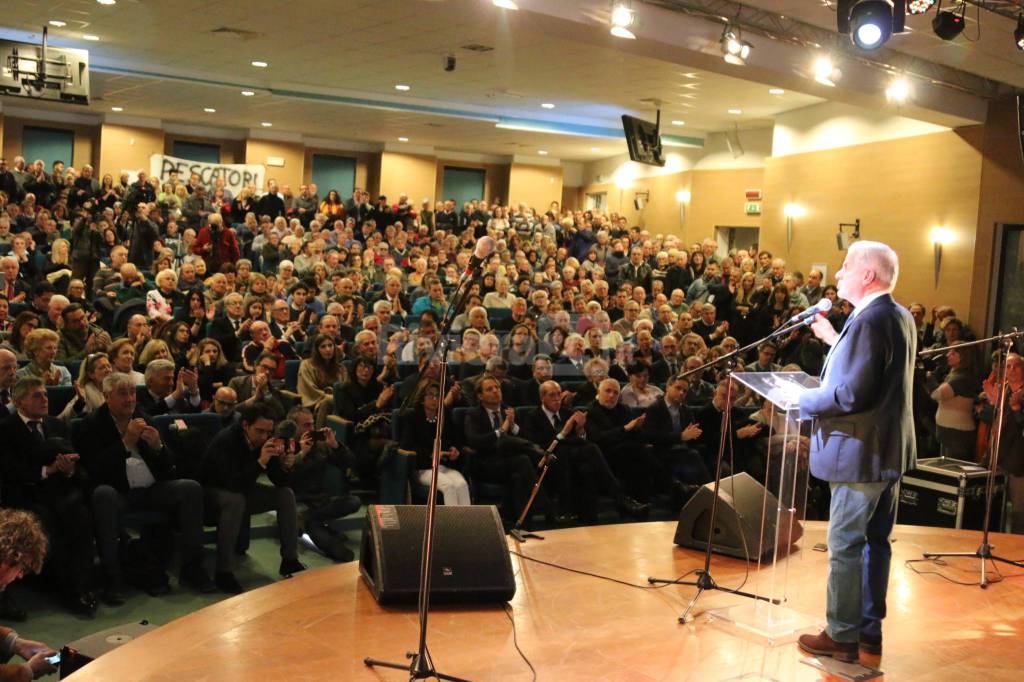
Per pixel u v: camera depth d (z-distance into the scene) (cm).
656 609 377
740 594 397
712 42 880
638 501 689
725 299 1213
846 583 325
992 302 1116
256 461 535
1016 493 609
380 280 1287
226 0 978
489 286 1183
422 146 2208
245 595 376
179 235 1350
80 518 473
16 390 477
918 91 1067
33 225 1243
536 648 332
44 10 1066
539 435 668
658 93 1376
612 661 323
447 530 383
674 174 1898
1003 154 1102
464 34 1057
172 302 886
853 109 1330
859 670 321
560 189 2348
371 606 367
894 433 316
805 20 910
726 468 726
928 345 1065
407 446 610
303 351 821
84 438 500
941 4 789
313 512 585
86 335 693
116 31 1168
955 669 329
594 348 910
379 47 1169
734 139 1717
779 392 341
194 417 572
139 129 1947
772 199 1502
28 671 323
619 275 1408
